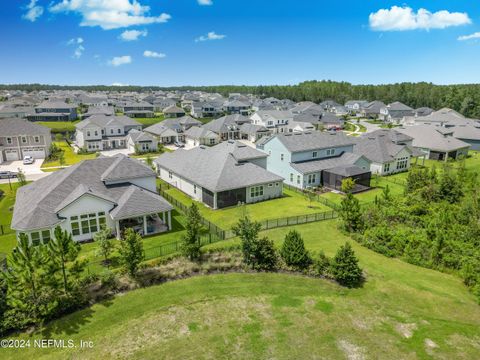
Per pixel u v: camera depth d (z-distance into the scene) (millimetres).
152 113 139875
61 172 35594
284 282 23672
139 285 22500
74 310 20188
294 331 18859
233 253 26703
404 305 21516
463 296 22484
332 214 37344
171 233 32094
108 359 16625
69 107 121438
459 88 161000
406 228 32000
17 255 18406
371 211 34688
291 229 33031
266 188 43219
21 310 18719
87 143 81438
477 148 77750
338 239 30906
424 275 25016
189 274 24172
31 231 27391
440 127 77500
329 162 51531
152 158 70188
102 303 20828
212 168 42906
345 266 23438
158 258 25734
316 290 22953
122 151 81750
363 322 19844
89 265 25203
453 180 40938
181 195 45219
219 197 39531
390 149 59250
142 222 33406
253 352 17188
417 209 35562
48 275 19078
